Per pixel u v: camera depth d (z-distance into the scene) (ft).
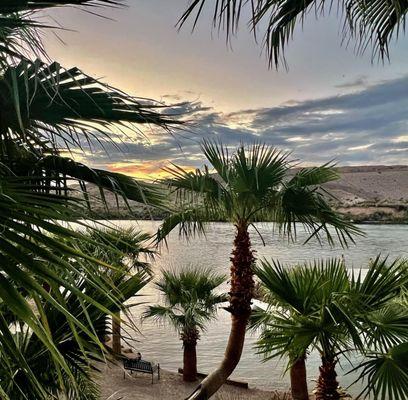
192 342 35.53
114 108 5.57
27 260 3.68
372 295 13.29
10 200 3.90
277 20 9.61
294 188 16.16
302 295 13.75
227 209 17.03
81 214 4.53
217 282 33.88
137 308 53.62
